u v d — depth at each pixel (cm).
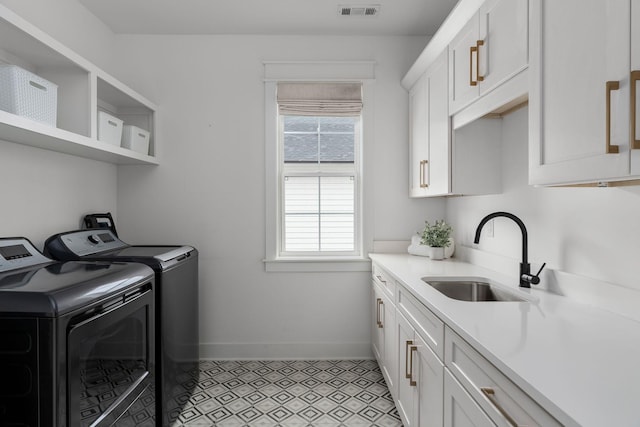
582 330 109
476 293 194
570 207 154
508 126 201
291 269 295
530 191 181
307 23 275
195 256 255
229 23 275
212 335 296
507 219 202
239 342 296
